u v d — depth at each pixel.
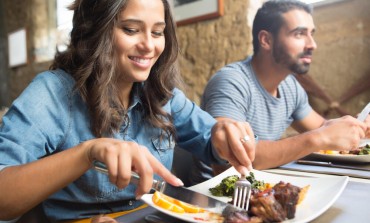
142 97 1.01
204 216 0.59
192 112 1.15
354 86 1.86
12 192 0.61
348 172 0.95
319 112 2.00
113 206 0.91
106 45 0.86
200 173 1.25
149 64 0.91
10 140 0.73
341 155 1.09
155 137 1.01
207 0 2.35
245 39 2.18
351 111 1.88
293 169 1.03
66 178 0.63
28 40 4.34
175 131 1.07
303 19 1.51
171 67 1.05
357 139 1.09
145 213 0.65
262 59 1.55
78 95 0.89
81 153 0.63
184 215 0.60
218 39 2.33
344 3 1.86
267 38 1.54
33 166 0.63
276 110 1.59
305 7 1.54
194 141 1.09
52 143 0.83
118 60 0.89
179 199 0.63
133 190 0.91
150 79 1.02
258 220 0.56
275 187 0.63
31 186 0.62
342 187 0.70
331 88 1.94
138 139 0.98
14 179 0.62
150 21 0.86
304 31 1.53
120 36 0.86
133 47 0.87
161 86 1.02
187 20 2.49
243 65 1.61
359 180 0.87
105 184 0.88
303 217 0.57
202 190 0.82
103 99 0.88
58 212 0.88
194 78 2.51
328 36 1.94
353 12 1.84
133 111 0.99
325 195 0.69
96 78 0.88
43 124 0.80
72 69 0.94
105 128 0.89
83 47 0.90
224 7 2.27
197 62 2.48
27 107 0.80
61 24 4.03
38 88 0.85
